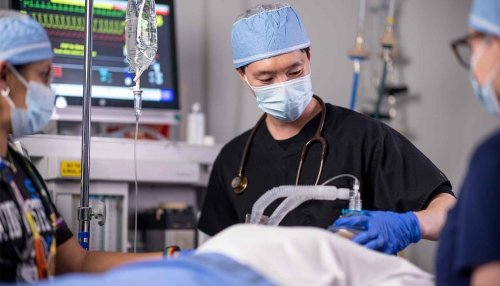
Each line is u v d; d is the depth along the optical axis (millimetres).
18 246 1917
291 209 2666
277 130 2826
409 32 4676
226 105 4219
